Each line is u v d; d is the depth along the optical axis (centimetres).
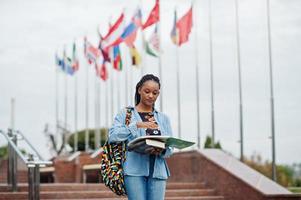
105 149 591
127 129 577
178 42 2127
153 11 2195
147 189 585
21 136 1255
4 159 1622
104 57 2453
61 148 3103
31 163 1071
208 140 2277
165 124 604
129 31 2303
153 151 562
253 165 2747
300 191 1723
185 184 1518
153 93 596
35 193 1082
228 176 1437
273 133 1705
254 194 1331
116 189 579
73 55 2764
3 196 1227
